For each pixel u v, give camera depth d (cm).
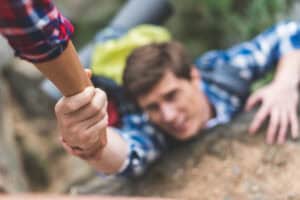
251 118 206
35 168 405
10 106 426
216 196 185
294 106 202
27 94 429
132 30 253
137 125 206
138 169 196
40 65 69
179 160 202
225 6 349
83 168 396
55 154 413
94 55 238
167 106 198
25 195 63
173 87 199
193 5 418
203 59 229
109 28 282
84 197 67
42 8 65
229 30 369
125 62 209
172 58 204
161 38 250
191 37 427
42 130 421
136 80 197
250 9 319
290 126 199
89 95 81
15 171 329
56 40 67
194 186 191
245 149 196
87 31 484
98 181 233
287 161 187
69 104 81
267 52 225
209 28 413
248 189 183
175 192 192
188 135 204
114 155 153
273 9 303
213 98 217
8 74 433
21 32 64
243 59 222
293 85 207
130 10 287
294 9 299
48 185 402
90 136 89
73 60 71
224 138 202
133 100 211
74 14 486
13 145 387
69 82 76
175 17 429
